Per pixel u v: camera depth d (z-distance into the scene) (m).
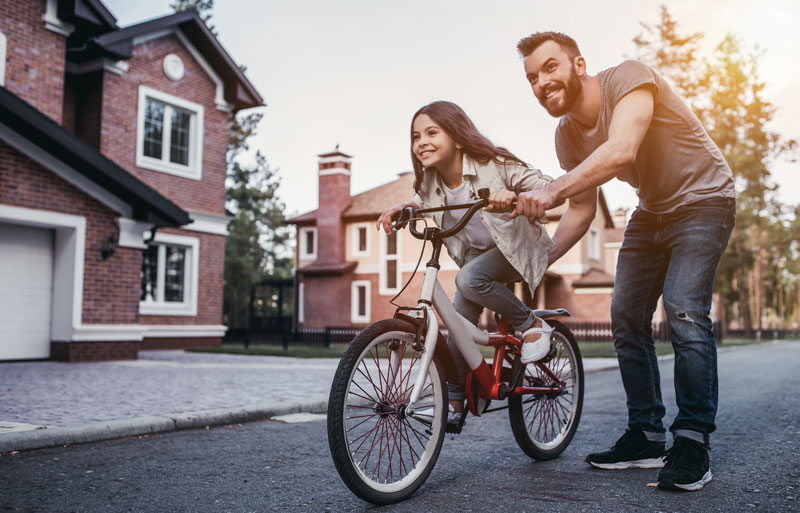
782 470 3.13
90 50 14.00
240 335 18.84
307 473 3.33
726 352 18.38
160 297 15.68
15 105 9.32
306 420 5.29
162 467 3.49
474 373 3.11
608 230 35.69
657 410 3.34
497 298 3.13
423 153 3.04
